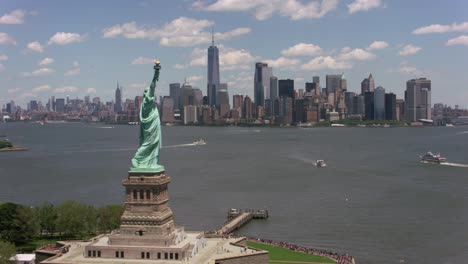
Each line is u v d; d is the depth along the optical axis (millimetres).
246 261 184625
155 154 189125
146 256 179875
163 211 188500
